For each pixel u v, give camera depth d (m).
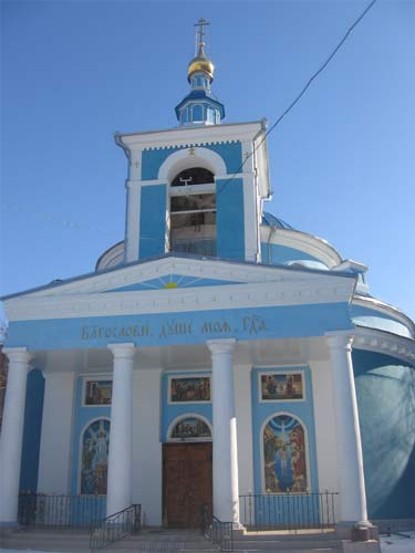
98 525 16.98
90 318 17.20
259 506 17.83
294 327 16.17
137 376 19.73
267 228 24.16
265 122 22.20
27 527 17.44
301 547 14.02
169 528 17.73
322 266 24.86
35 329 17.38
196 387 19.56
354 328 15.89
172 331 16.66
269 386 19.14
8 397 16.89
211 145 22.53
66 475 19.06
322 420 18.44
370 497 18.30
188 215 23.06
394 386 20.36
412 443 20.48
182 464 18.94
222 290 16.70
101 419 19.78
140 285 17.28
